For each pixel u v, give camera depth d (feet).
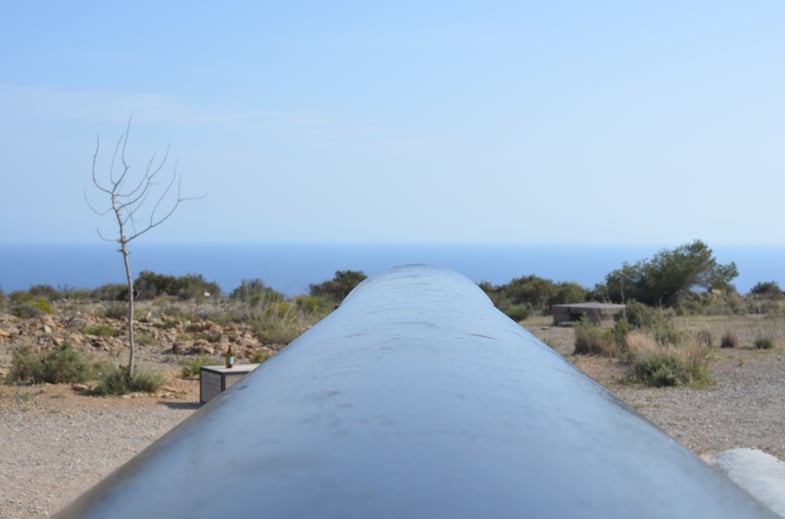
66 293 119.75
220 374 33.37
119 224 38.29
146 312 78.02
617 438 4.41
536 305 112.47
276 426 4.37
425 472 3.37
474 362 5.80
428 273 14.76
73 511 3.92
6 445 26.71
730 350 54.65
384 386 4.88
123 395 36.27
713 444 26.30
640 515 3.23
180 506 3.40
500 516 2.97
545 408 4.72
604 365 47.37
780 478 18.13
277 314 68.59
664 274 102.27
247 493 3.30
